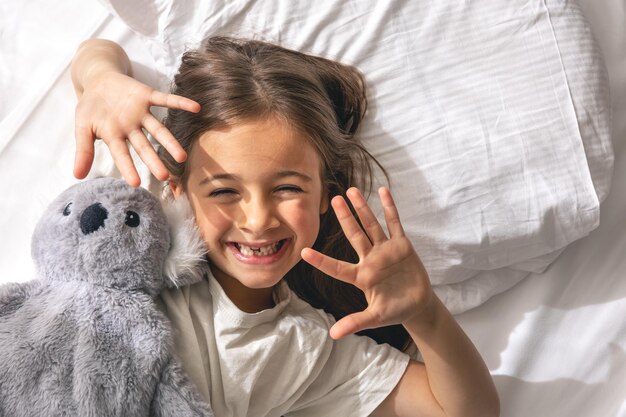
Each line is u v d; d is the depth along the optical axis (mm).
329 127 803
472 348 813
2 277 931
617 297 946
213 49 823
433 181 875
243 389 782
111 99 782
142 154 747
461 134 872
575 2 909
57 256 701
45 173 965
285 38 892
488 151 868
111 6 909
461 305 938
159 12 916
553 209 867
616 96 971
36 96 991
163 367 697
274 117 738
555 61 881
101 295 696
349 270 675
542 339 940
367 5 888
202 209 752
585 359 928
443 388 810
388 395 853
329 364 855
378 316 688
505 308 959
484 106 874
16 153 973
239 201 739
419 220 882
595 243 964
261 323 806
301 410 871
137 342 689
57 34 1050
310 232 762
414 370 857
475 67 880
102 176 825
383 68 882
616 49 979
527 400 921
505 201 871
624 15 986
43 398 660
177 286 753
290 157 733
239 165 722
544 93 875
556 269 958
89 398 660
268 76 763
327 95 828
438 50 883
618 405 910
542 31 885
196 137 747
